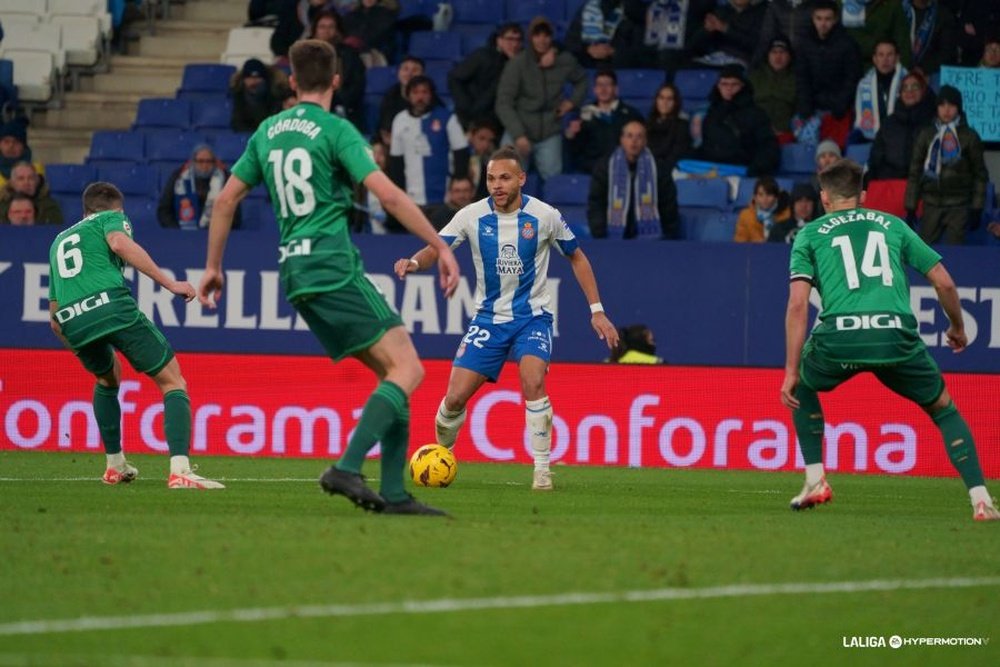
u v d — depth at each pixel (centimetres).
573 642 1556
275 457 4594
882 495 3616
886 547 2244
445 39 6425
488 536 2192
